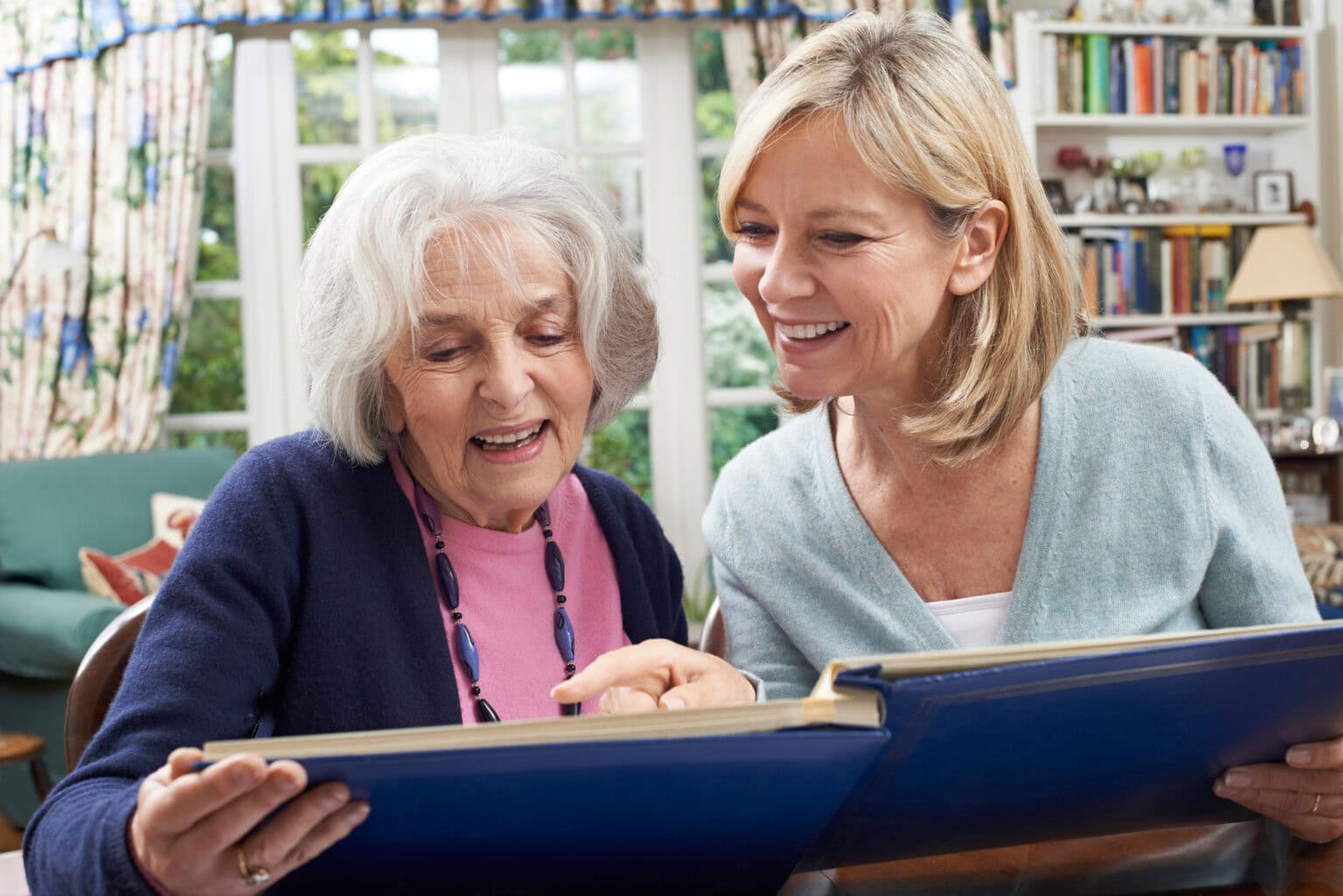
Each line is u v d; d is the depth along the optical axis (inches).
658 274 46.0
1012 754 30.3
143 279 183.6
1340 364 214.2
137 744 35.6
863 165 40.7
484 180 40.2
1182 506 47.9
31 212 181.9
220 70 193.5
